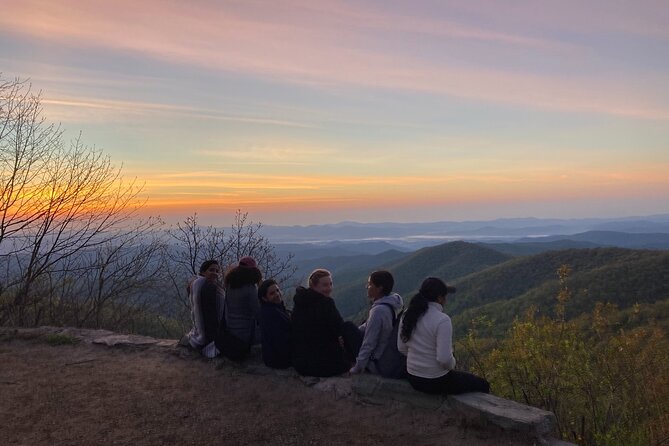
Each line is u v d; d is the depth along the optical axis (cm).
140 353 581
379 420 387
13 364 535
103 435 358
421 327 391
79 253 877
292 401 429
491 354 618
